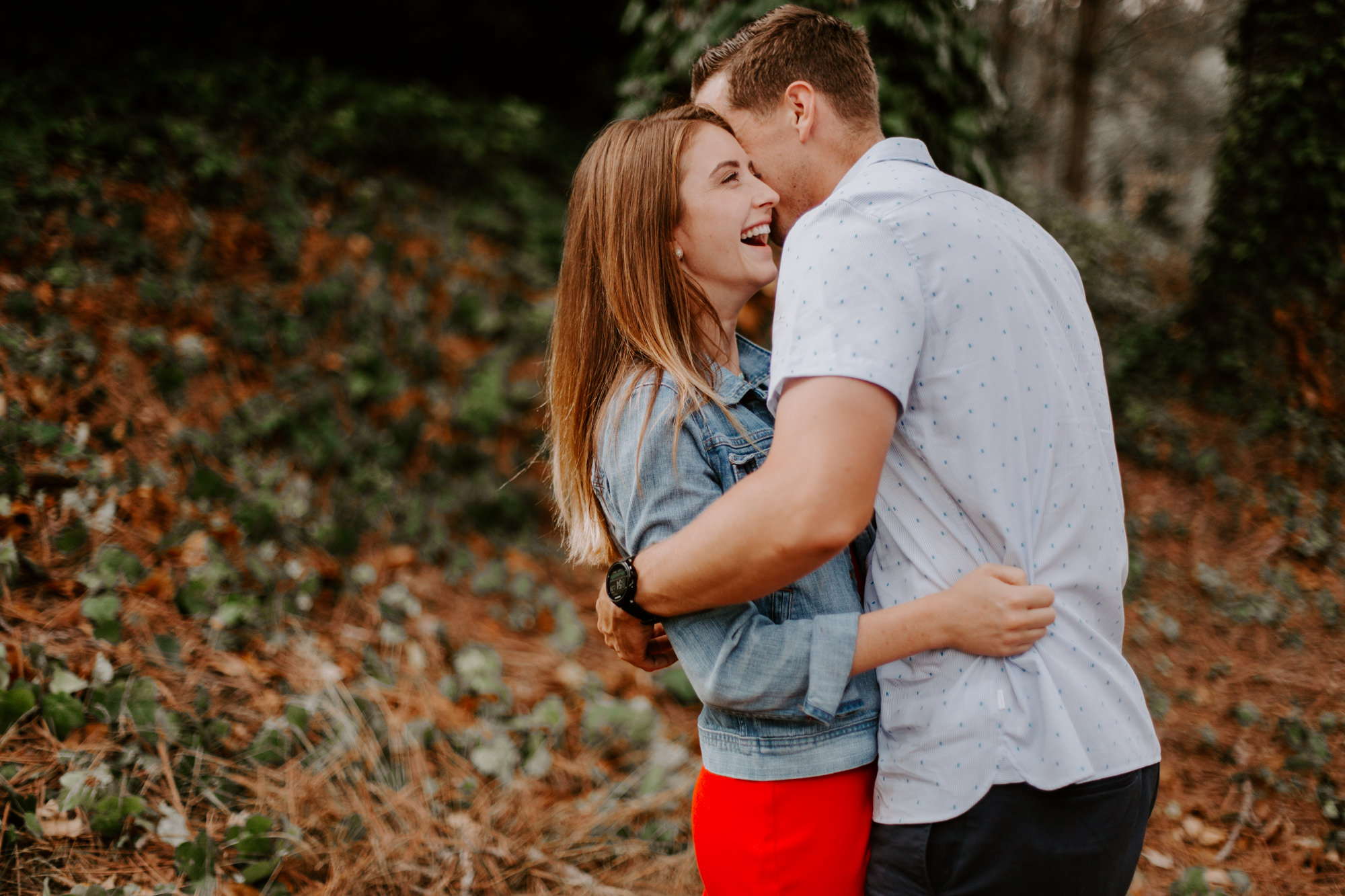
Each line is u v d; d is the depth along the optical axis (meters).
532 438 4.39
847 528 1.01
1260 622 3.66
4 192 3.81
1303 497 4.38
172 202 4.37
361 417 3.95
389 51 7.06
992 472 1.10
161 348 3.53
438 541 3.67
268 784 2.24
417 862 2.21
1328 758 2.75
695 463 1.20
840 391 1.03
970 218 1.13
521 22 7.42
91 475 2.86
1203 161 17.12
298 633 2.82
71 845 1.92
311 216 4.79
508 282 5.16
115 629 2.39
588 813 2.51
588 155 1.39
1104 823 1.10
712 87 1.45
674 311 1.30
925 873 1.13
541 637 3.42
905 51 3.68
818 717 1.12
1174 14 13.42
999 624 1.07
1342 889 2.33
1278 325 4.90
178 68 5.37
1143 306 7.17
